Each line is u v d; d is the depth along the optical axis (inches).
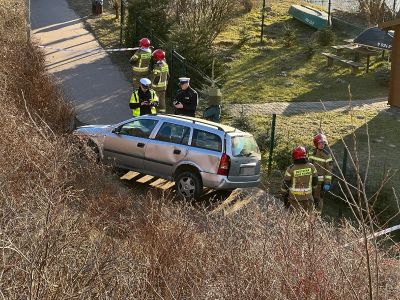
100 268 251.8
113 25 1056.8
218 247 300.2
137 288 257.9
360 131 748.6
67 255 248.8
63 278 236.4
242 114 699.4
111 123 661.3
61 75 798.5
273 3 1374.3
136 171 523.5
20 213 274.8
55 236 243.6
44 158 354.0
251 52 1066.1
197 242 316.2
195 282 268.8
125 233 344.2
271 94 876.6
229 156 490.3
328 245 270.7
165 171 508.7
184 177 498.3
